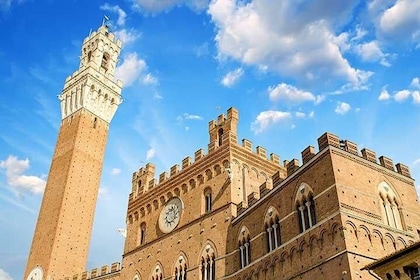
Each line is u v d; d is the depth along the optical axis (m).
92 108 112.69
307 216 44.09
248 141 67.69
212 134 70.06
